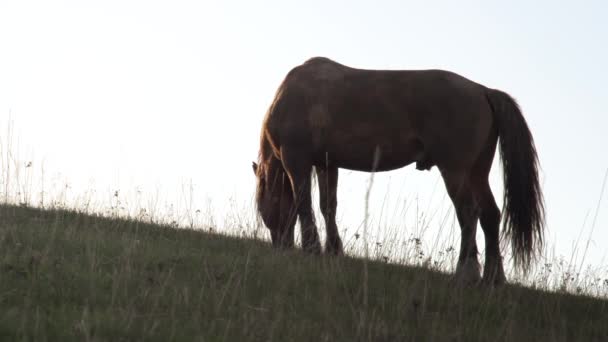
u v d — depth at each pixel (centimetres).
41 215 1061
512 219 905
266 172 1130
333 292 773
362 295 773
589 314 821
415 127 951
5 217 997
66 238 865
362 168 1023
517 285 901
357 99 994
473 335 680
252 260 865
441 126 926
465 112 920
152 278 725
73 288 675
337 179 1101
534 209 906
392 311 720
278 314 664
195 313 642
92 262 735
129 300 655
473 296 814
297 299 744
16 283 665
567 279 920
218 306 662
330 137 1016
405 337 654
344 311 715
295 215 1104
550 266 922
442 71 959
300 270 840
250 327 625
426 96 940
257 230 1098
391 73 994
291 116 1052
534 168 918
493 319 753
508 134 919
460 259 897
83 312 593
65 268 726
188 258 855
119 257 793
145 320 602
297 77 1067
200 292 706
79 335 551
